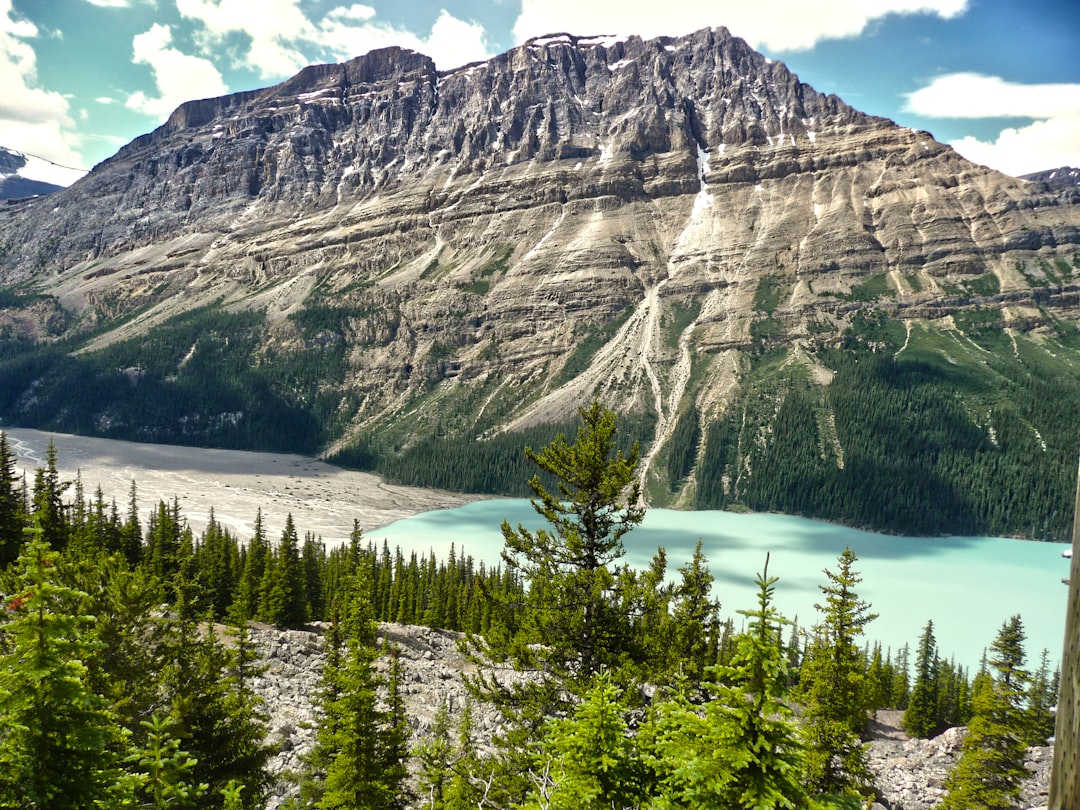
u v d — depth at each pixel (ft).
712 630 87.71
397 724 86.02
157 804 46.65
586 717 41.37
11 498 222.07
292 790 107.34
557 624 79.05
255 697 95.86
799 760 33.99
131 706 79.10
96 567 89.15
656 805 35.45
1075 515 14.17
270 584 247.91
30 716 37.52
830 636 109.40
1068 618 14.24
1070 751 13.60
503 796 69.92
